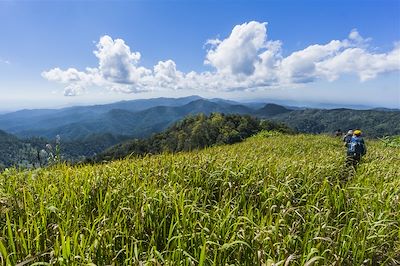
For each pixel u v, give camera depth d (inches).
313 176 310.3
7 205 192.9
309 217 205.5
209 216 177.9
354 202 238.7
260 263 143.6
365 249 176.9
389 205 232.1
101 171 284.0
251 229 167.9
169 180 264.7
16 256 138.6
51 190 217.6
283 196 236.8
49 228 167.0
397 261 174.9
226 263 143.9
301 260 149.5
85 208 203.8
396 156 610.2
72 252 141.9
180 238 159.2
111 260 145.3
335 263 151.7
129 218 186.4
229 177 281.6
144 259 152.2
